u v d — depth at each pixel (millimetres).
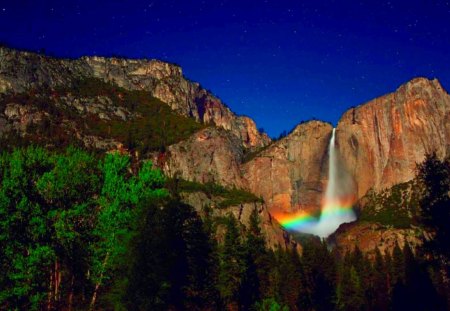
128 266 42344
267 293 84125
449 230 33531
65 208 46875
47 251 41469
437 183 34781
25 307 41531
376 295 105312
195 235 61094
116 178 47344
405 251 109250
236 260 79125
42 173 48406
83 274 47156
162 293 42438
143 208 44188
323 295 98875
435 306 75938
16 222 42188
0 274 40375
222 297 74562
